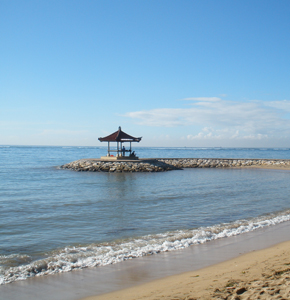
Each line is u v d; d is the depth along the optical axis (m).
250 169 49.62
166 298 5.88
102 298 6.30
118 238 11.16
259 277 6.66
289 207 17.31
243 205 17.84
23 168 46.88
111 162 43.72
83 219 14.14
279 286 5.81
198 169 49.47
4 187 25.53
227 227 12.81
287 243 10.33
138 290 6.64
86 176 35.53
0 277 7.67
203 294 5.89
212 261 8.65
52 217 14.52
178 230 12.31
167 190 23.88
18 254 9.41
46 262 8.68
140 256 9.26
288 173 42.12
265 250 9.54
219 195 21.59
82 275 7.78
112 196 20.80
